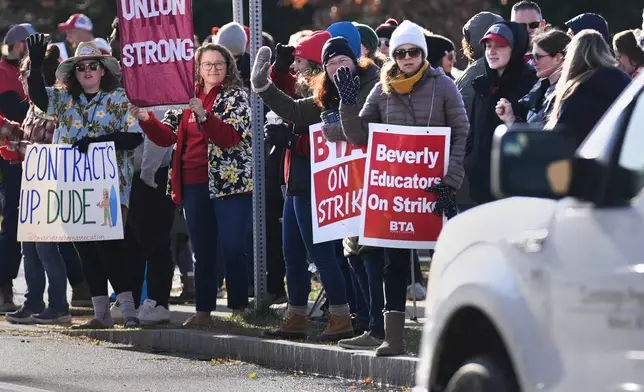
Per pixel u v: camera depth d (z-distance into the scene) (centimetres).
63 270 3659
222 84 3294
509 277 1439
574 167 1326
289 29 10594
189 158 3322
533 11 3628
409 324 3238
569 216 1365
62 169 3447
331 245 2975
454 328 1584
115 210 3409
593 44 2312
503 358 1502
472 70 3328
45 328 3553
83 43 3450
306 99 2977
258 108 3438
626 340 1253
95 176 3428
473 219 1578
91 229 3409
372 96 2728
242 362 2972
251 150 3328
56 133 3494
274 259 3772
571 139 1333
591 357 1296
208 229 3344
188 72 3198
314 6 10100
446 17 9375
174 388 2566
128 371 2792
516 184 1327
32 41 3462
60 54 4200
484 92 3038
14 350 3105
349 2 9744
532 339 1377
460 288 1534
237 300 3400
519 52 2994
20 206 3503
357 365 2689
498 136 1352
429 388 1633
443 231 1650
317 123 2939
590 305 1301
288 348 2873
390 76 2681
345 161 2866
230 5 10625
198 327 3294
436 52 3575
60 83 3591
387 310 2658
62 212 3441
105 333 3334
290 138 2972
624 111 1370
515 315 1408
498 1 9594
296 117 2964
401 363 2581
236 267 3375
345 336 2964
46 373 2753
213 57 3262
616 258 1280
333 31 3119
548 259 1370
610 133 1379
